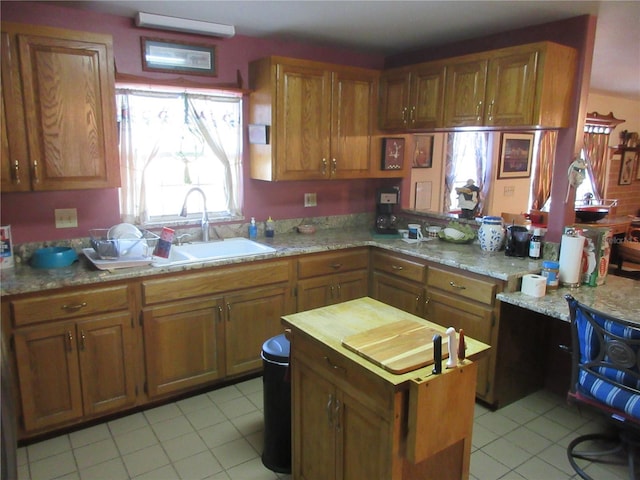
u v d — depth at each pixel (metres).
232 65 3.27
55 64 2.40
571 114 2.80
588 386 2.07
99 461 2.34
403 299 3.29
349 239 3.54
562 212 2.87
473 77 2.95
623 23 2.82
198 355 2.87
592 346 2.03
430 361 1.54
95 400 2.56
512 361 2.83
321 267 3.29
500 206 4.46
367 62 3.88
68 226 2.86
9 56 2.28
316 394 1.83
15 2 2.53
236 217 3.50
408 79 3.38
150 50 2.95
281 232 3.75
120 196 3.02
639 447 2.41
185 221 3.30
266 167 3.28
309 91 3.29
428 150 4.05
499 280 2.64
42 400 2.40
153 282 2.63
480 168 4.32
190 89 3.12
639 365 1.86
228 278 2.89
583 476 2.24
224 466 2.31
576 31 2.75
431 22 2.92
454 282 2.91
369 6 2.63
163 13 2.79
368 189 4.17
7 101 2.30
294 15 2.81
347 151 3.56
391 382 1.43
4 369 1.06
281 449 2.25
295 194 3.77
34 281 2.34
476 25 2.97
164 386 2.78
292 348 1.92
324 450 1.83
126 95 2.93
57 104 2.43
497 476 2.26
